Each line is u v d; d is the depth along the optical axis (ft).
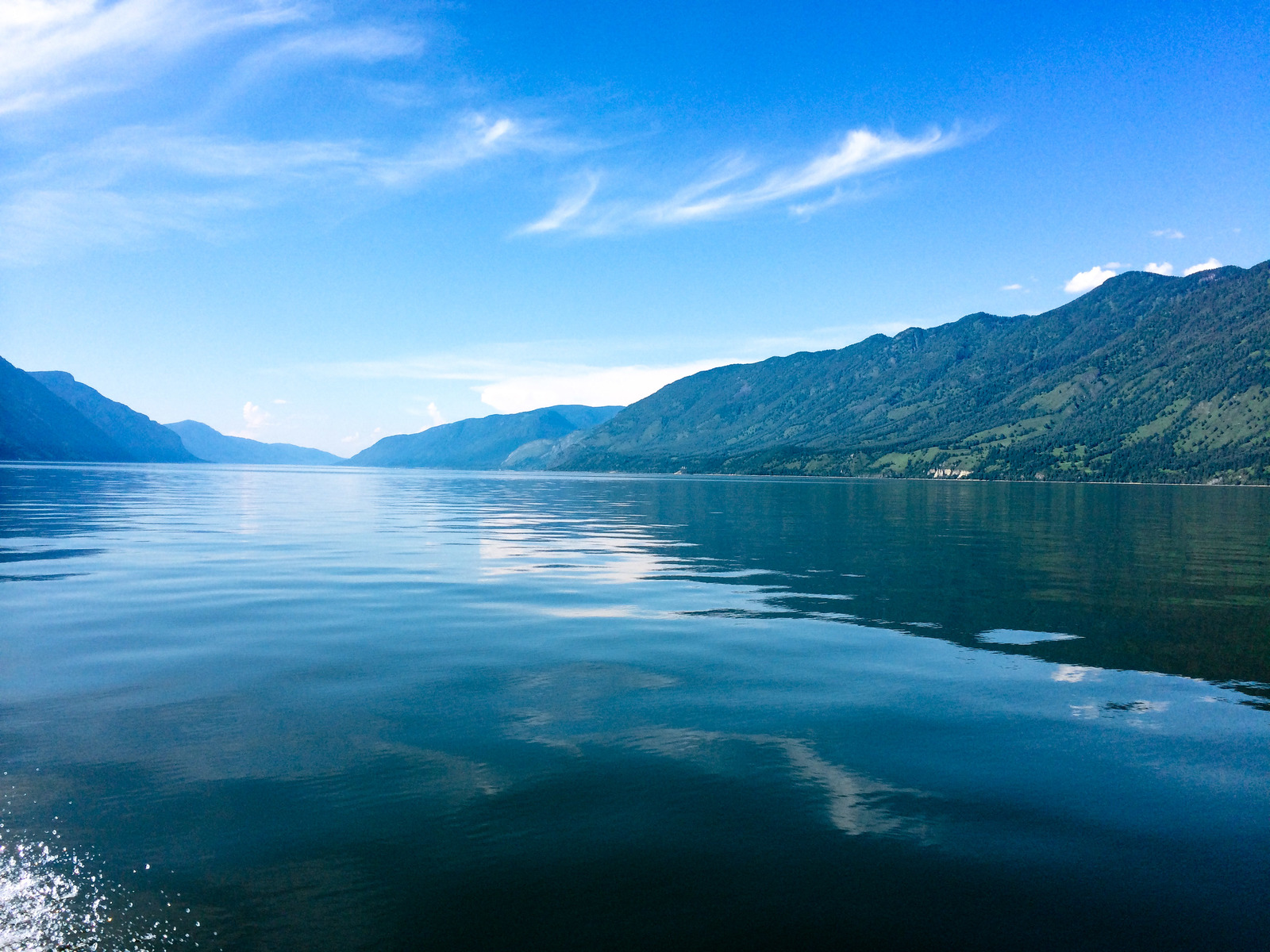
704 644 59.72
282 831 28.76
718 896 25.11
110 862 26.45
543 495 391.86
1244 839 29.37
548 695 45.96
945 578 97.30
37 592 80.48
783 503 319.88
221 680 48.32
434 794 32.01
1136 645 60.34
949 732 40.37
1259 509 312.71
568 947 22.35
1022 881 26.35
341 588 85.61
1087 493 534.78
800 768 35.40
